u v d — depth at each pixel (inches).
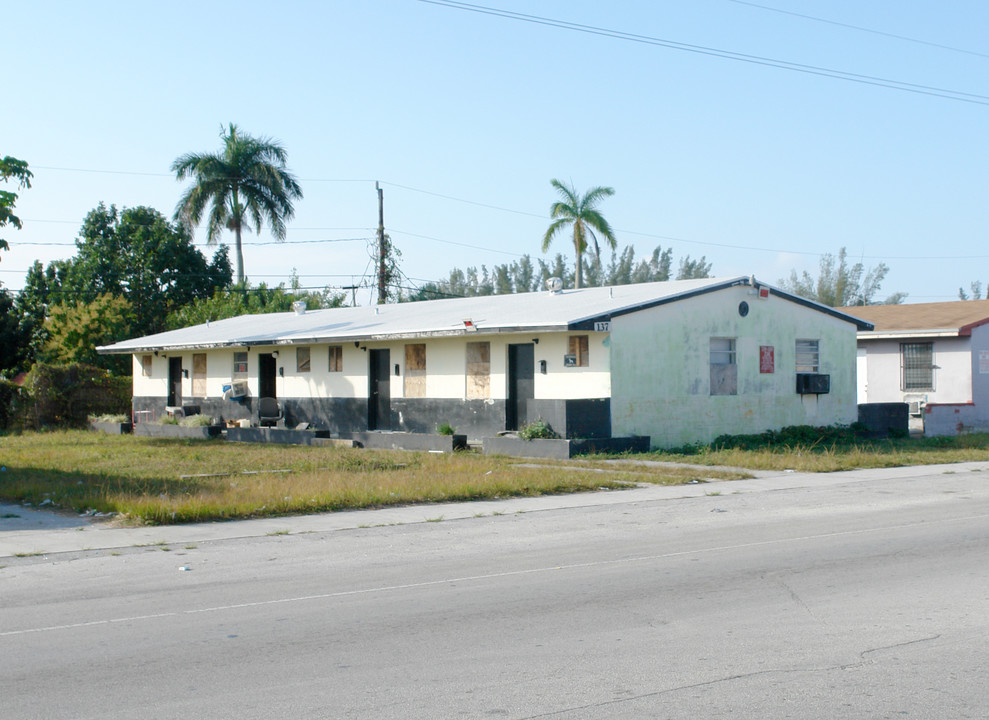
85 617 315.9
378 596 342.0
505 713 219.1
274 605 330.3
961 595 330.6
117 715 221.6
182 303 2041.1
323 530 494.6
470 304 1178.0
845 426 1082.7
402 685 240.4
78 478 701.3
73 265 2023.9
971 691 231.9
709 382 965.2
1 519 530.6
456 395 1000.9
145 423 1259.2
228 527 504.4
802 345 1066.7
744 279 994.7
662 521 518.6
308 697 232.1
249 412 1255.5
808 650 266.5
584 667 253.3
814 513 543.2
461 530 493.4
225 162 1990.7
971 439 1028.5
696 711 219.1
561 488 643.5
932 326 1220.5
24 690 240.4
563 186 1771.7
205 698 232.5
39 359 1727.4
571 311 914.7
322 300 2098.9
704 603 323.0
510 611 315.9
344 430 1123.3
